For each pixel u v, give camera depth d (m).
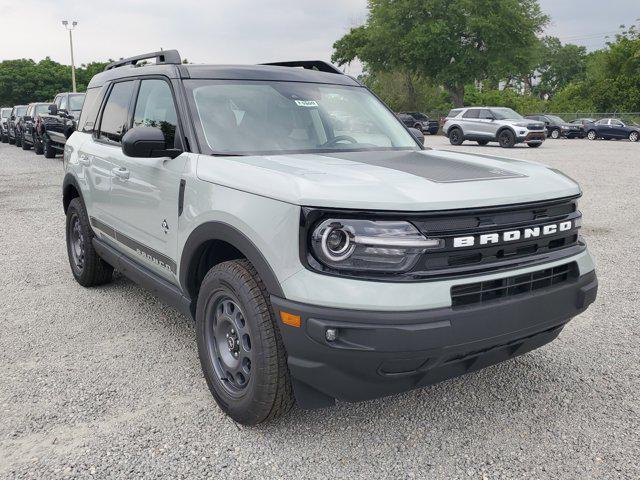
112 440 3.07
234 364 3.20
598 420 3.25
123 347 4.26
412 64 45.94
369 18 47.69
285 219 2.72
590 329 4.57
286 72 4.29
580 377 3.77
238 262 3.06
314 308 2.62
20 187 13.04
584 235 7.91
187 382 3.72
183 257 3.48
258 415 3.01
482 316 2.68
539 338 3.12
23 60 91.12
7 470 2.82
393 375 2.65
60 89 88.25
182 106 3.73
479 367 2.96
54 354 4.14
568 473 2.78
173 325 4.69
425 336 2.55
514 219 2.88
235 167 3.16
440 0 44.03
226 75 4.02
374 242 2.59
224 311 3.22
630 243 7.43
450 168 3.21
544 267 2.94
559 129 36.72
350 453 2.95
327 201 2.62
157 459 2.90
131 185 4.12
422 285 2.59
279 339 2.86
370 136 4.09
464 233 2.70
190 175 3.42
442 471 2.80
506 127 25.22
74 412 3.35
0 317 4.88
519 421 3.24
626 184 12.85
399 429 3.17
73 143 5.50
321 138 3.88
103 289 5.61
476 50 44.31
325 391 2.75
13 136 27.88
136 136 3.46
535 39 44.28
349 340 2.58
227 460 2.89
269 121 3.81
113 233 4.62
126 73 4.81
